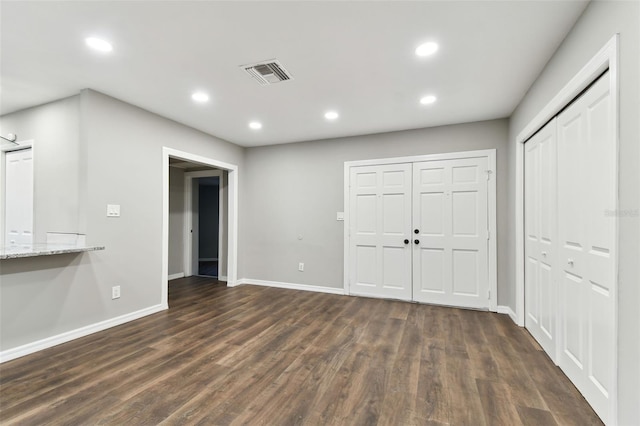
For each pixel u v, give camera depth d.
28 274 2.51
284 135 4.47
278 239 5.00
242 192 5.21
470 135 3.83
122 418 1.69
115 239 3.15
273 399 1.88
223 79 2.70
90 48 2.21
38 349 2.54
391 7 1.77
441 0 1.71
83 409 1.77
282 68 2.50
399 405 1.82
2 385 2.02
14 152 3.52
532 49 2.20
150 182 3.53
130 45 2.17
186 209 5.98
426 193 4.05
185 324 3.21
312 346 2.66
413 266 4.11
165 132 3.72
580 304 1.92
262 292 4.62
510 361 2.38
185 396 1.90
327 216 4.66
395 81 2.72
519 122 3.16
